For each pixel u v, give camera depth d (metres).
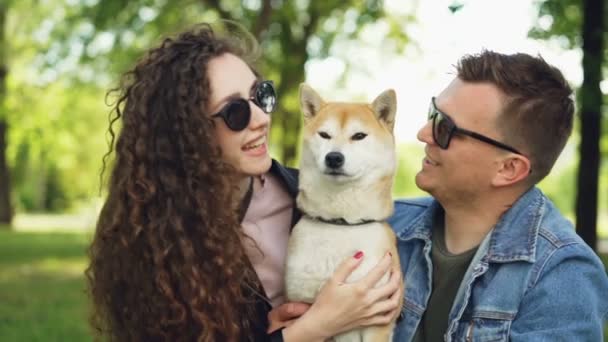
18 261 11.92
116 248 2.51
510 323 2.15
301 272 2.58
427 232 2.53
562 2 7.29
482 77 2.29
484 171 2.28
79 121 24.05
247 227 2.73
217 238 2.43
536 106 2.22
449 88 2.37
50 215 34.75
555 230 2.21
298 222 2.70
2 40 17.44
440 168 2.34
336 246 2.57
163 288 2.41
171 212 2.44
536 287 2.13
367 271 2.51
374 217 2.62
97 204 3.11
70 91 15.39
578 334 2.05
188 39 2.62
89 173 36.59
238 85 2.54
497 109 2.23
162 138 2.49
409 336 2.43
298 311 2.54
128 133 2.54
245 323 2.48
